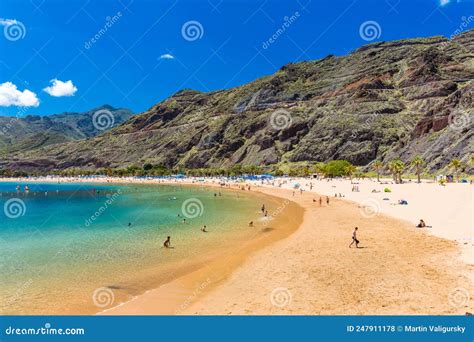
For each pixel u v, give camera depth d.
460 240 28.77
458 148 127.94
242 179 171.50
